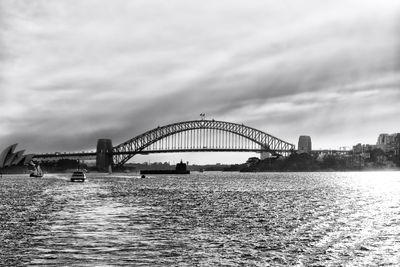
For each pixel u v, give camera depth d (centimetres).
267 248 3278
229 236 3841
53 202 7481
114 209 6312
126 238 3666
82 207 6556
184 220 5034
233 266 2723
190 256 2981
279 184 16712
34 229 4159
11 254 3002
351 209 6550
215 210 6338
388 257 2983
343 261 2864
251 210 6366
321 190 12356
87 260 2838
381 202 7962
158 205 7119
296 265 2756
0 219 4956
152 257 2941
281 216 5534
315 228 4397
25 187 13438
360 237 3797
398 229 4306
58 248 3212
